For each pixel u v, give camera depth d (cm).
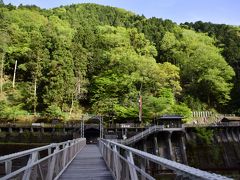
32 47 8206
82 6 16612
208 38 12450
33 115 6844
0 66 8788
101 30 11200
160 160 448
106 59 8762
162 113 6869
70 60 7756
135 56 8356
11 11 12356
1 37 8950
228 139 6606
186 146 6194
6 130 5856
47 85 7388
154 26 13200
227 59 11400
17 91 7969
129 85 7500
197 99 9331
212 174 298
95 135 6228
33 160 717
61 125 5928
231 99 9756
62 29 10525
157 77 8006
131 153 732
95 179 1188
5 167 554
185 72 10262
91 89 7875
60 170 1305
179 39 12306
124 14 16338
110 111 7012
